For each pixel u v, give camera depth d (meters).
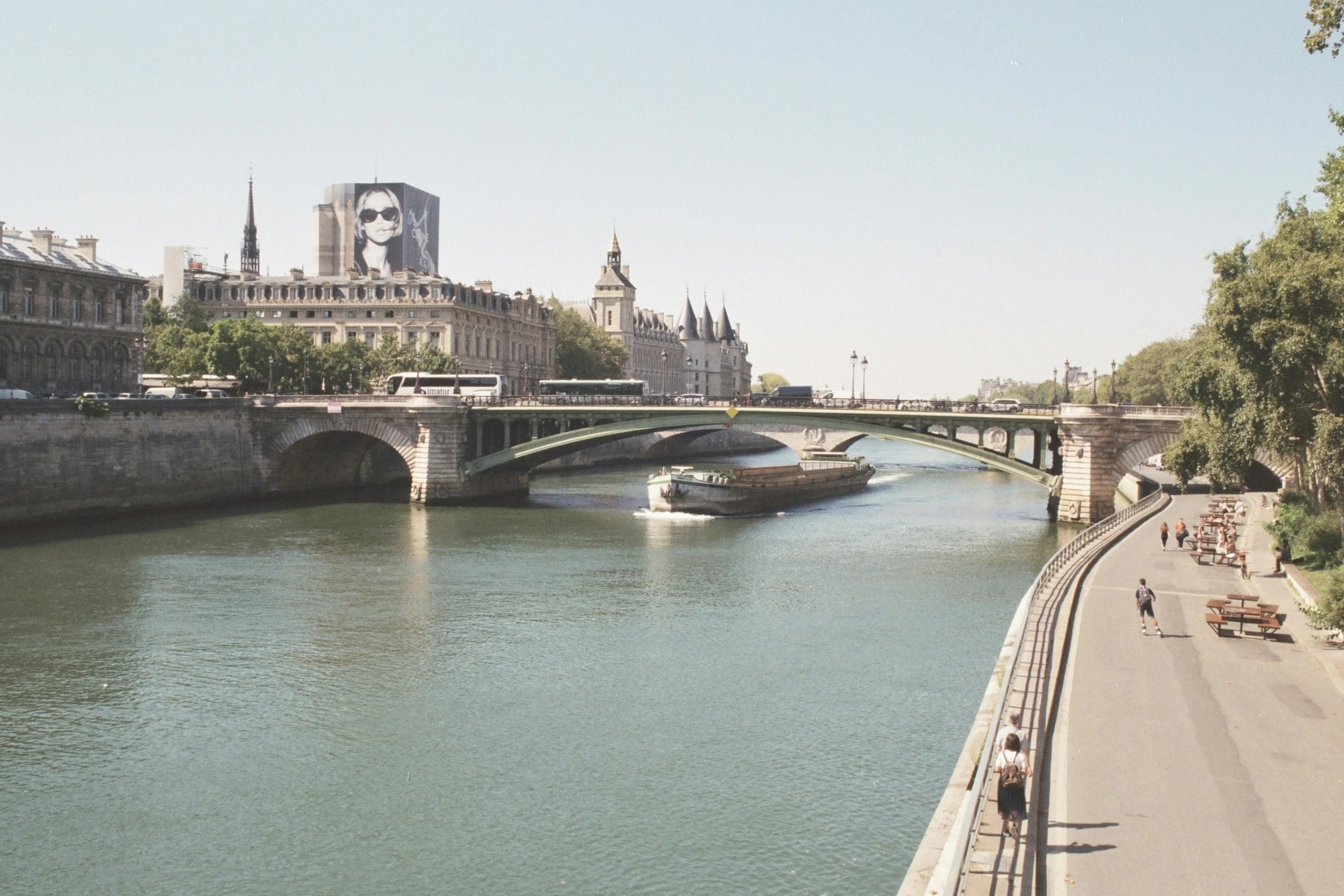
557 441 114.69
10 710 45.22
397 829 35.00
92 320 114.19
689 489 109.38
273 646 54.78
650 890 30.91
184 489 107.88
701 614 61.88
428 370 157.75
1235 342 47.69
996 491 144.50
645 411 113.00
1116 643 42.00
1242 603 44.47
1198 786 27.23
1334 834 24.52
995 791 26.03
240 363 139.50
